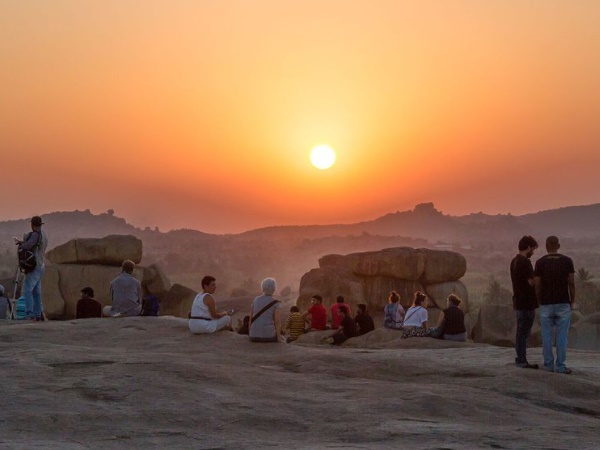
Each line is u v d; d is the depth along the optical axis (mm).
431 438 7230
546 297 11188
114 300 17031
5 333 14180
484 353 14227
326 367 10922
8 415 7516
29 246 16812
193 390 8852
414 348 16594
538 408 9016
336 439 7223
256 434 7383
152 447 6656
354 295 31953
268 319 13344
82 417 7590
